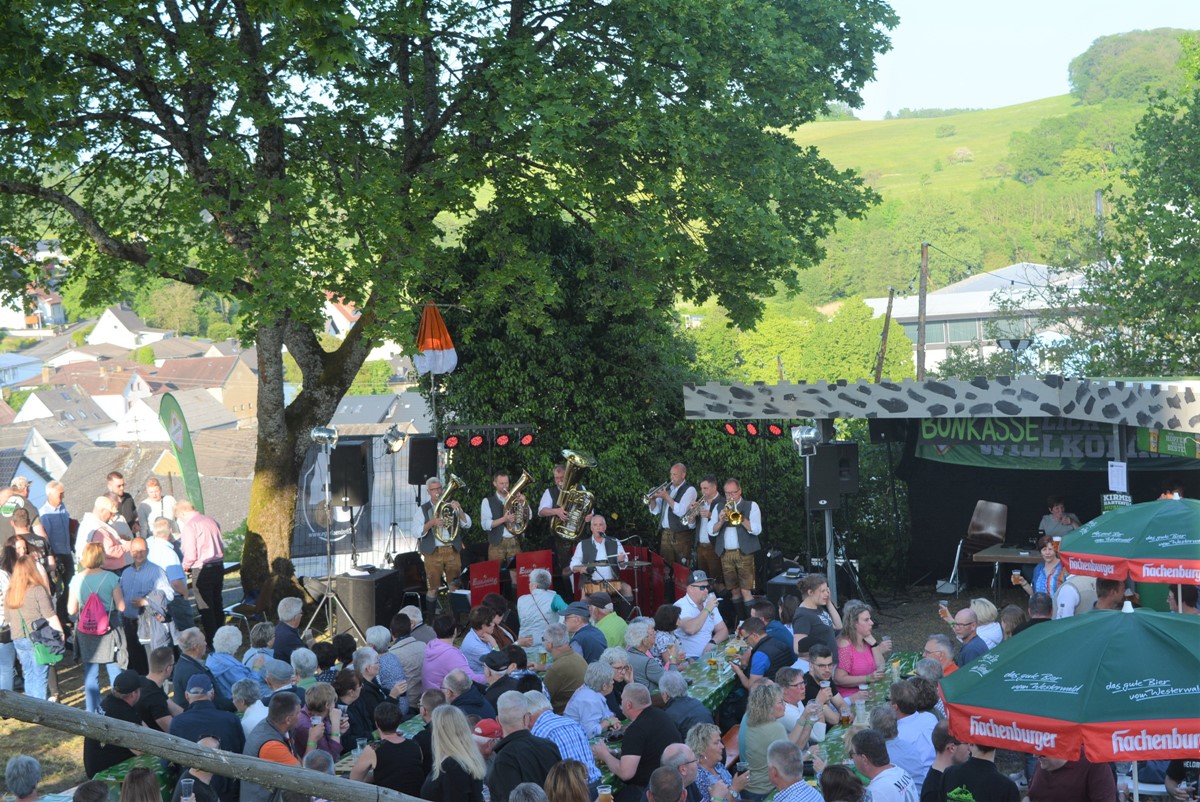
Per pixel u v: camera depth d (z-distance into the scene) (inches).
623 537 810.8
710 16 689.6
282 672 397.4
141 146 717.9
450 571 675.4
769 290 769.6
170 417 682.2
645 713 348.2
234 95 663.1
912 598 761.6
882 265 6107.3
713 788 329.7
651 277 767.1
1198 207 1078.4
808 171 807.1
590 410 815.7
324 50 527.8
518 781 317.4
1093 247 1558.8
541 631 557.9
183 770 334.3
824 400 684.7
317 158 714.2
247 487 2343.8
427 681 437.7
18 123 612.7
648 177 705.6
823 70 830.5
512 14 727.1
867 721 391.2
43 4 556.4
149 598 513.3
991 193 6387.8
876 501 800.3
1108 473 666.8
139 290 786.2
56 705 100.7
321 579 636.7
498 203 741.9
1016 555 700.7
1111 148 6870.1
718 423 813.2
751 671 441.7
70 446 4210.1
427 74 704.4
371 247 661.9
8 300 773.3
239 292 658.2
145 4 617.3
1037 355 1583.4
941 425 740.7
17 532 556.1
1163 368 1128.8
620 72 730.8
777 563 706.8
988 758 289.0
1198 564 346.3
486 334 800.3
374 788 121.0
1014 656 248.2
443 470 798.5
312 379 720.3
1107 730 223.1
